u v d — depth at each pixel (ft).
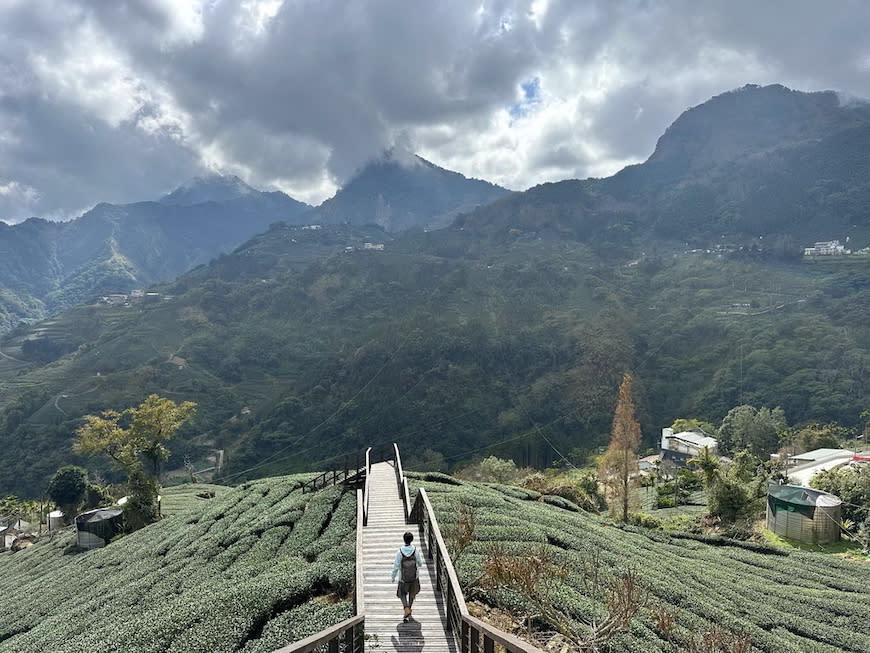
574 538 63.21
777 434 214.69
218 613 38.86
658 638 40.11
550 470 219.82
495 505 73.67
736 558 78.28
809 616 55.36
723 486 107.24
